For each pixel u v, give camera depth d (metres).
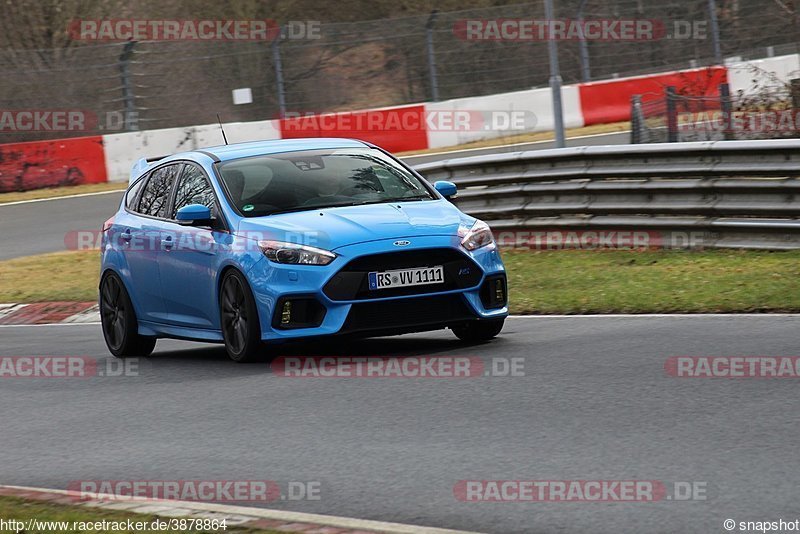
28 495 18.75
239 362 30.62
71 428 25.11
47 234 72.25
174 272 33.09
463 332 31.84
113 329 36.75
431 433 21.53
